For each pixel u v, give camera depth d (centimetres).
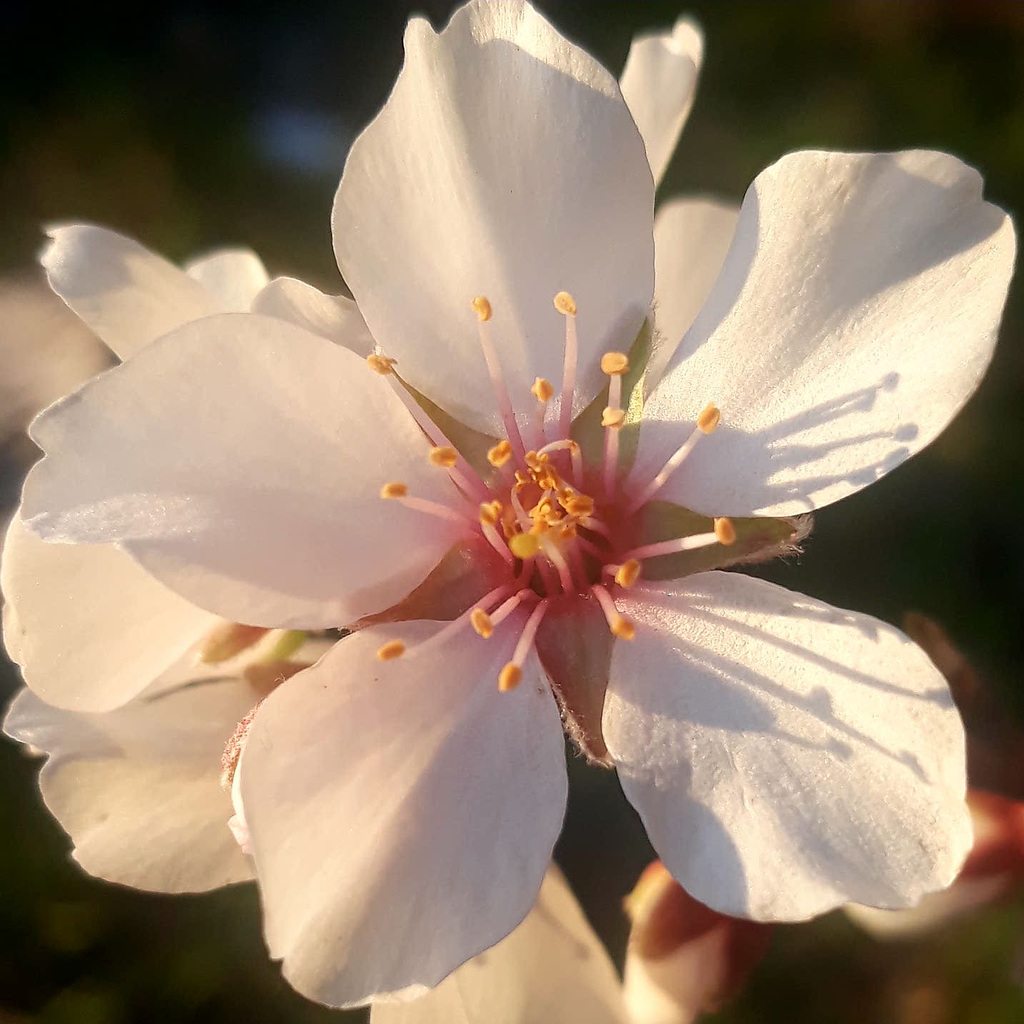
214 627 6
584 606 6
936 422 5
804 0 13
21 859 11
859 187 5
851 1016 10
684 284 7
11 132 15
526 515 6
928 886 5
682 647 6
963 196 5
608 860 9
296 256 14
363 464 6
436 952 5
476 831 5
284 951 5
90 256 6
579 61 5
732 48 13
